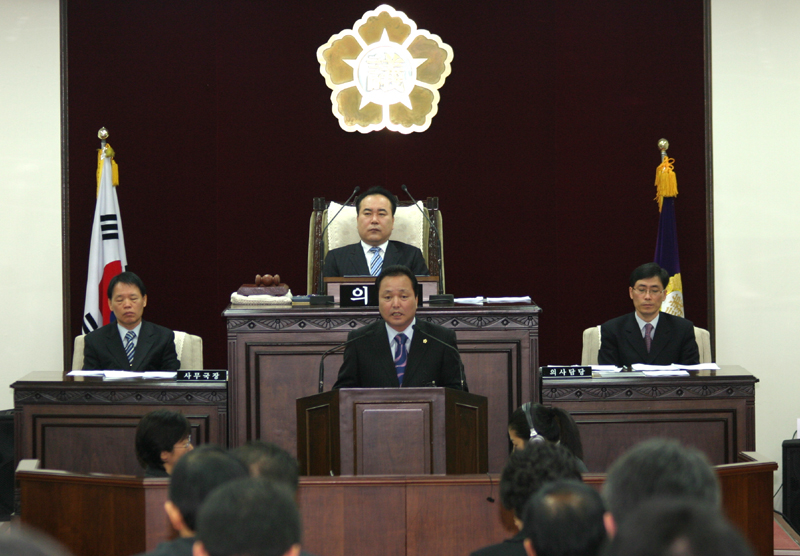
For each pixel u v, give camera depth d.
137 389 9.96
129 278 11.09
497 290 15.84
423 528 7.06
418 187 15.73
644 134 15.56
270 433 10.13
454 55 15.66
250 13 15.51
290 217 15.69
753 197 15.20
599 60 15.58
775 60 15.08
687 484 3.65
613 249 15.72
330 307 10.33
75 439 9.98
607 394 9.91
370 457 7.84
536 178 15.73
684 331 11.19
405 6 15.56
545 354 15.84
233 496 3.31
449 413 7.87
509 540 4.93
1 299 14.95
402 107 15.61
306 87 15.60
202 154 15.52
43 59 14.99
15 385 9.93
